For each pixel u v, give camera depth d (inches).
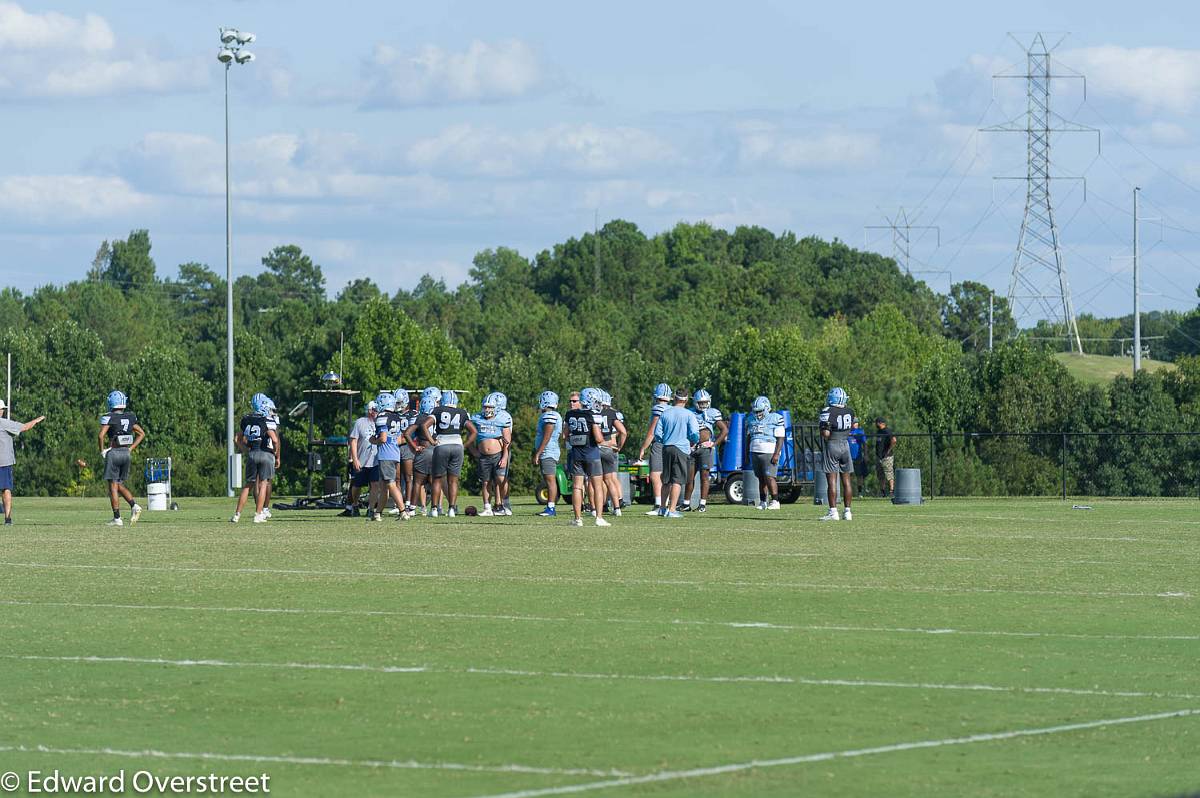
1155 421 6087.6
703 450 3144.7
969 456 4495.6
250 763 824.9
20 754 851.4
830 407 2758.4
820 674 1066.7
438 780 781.9
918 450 4544.8
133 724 922.7
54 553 1974.7
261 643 1203.9
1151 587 1579.7
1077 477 4431.6
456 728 901.8
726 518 2832.2
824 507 3417.8
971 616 1349.7
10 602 1445.6
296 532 2394.2
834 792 753.0
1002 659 1125.7
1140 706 959.6
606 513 3011.8
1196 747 848.3
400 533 2363.4
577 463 2554.1
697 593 1508.4
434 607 1405.0
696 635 1236.5
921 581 1626.5
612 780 778.8
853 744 857.5
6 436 2711.6
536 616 1346.0
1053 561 1879.9
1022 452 4471.0
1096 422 6205.7
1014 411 6446.9
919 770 796.6
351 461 2992.1
